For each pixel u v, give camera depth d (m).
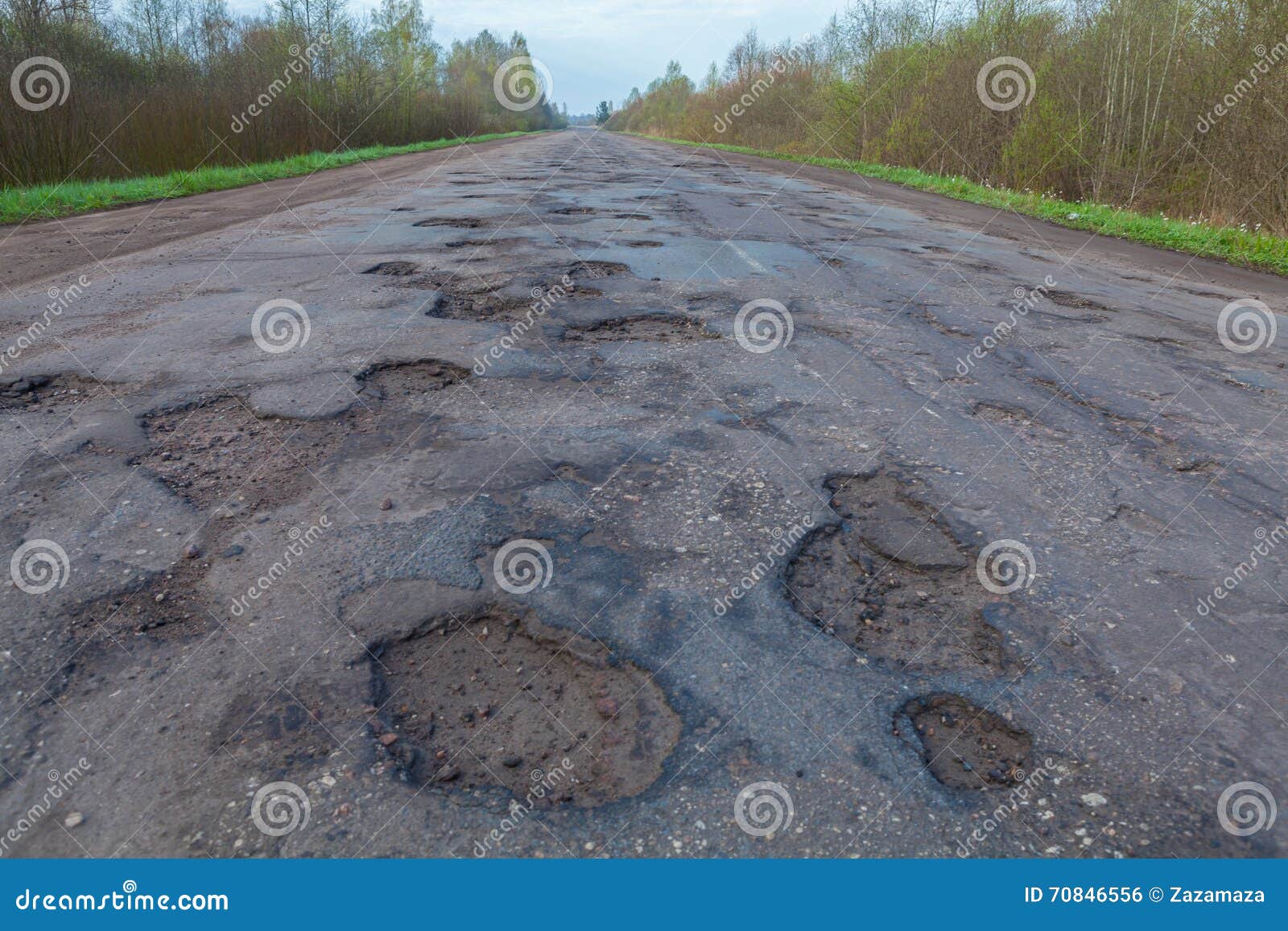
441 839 1.51
